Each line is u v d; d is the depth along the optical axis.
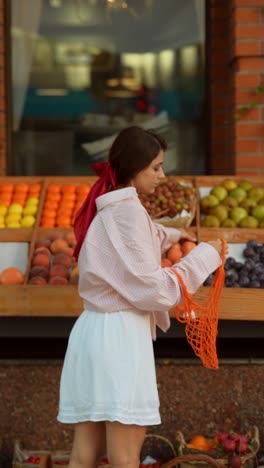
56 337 5.82
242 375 5.34
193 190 6.29
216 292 4.02
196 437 5.20
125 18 7.74
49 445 5.36
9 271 5.53
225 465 4.95
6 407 5.37
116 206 3.84
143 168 3.92
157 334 5.45
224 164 7.71
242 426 5.34
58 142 7.78
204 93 7.75
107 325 3.80
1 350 5.45
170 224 6.01
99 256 3.83
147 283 3.74
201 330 4.04
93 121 7.78
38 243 5.92
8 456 5.37
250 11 6.97
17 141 7.76
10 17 7.70
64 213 6.24
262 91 7.02
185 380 5.34
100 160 7.78
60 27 7.75
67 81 7.76
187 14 7.70
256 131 7.08
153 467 5.06
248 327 5.53
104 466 4.98
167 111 7.78
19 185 6.61
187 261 3.87
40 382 5.36
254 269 5.58
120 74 7.76
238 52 7.00
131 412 3.74
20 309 5.23
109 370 3.73
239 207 6.30
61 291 5.23
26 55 7.73
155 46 7.74
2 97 7.57
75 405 3.81
